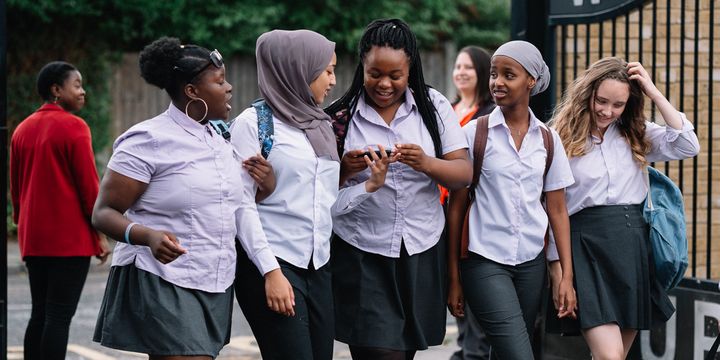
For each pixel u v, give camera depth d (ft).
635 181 15.67
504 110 15.16
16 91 46.65
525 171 14.96
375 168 13.88
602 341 15.38
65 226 18.98
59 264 19.01
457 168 14.40
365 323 14.66
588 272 15.52
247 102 50.42
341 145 14.70
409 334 14.84
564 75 20.25
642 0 18.60
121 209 12.65
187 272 12.78
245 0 49.93
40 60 46.93
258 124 13.69
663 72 22.16
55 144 19.04
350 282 14.73
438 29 54.70
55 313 19.06
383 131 14.62
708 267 18.61
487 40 57.21
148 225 12.77
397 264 14.74
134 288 12.76
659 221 15.62
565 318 15.88
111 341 12.77
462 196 15.23
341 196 14.44
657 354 18.38
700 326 17.71
